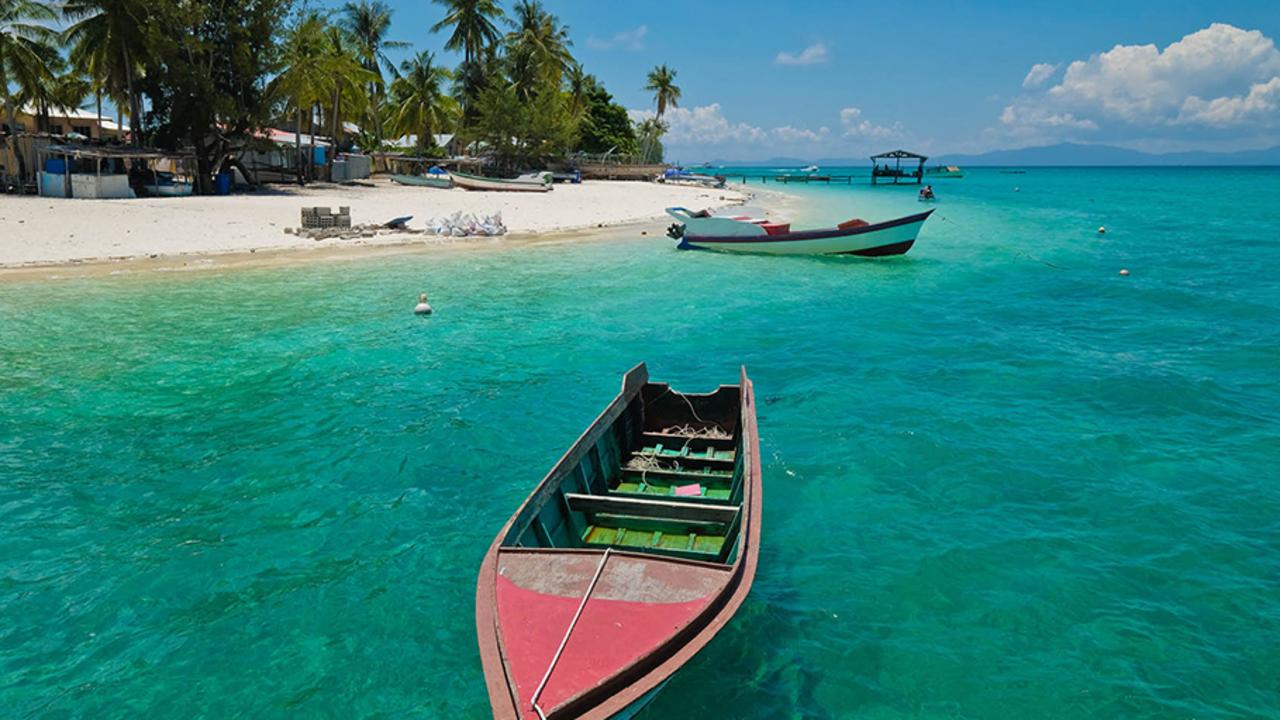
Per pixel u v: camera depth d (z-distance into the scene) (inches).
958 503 363.6
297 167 2007.9
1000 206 2305.6
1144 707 234.4
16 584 290.0
